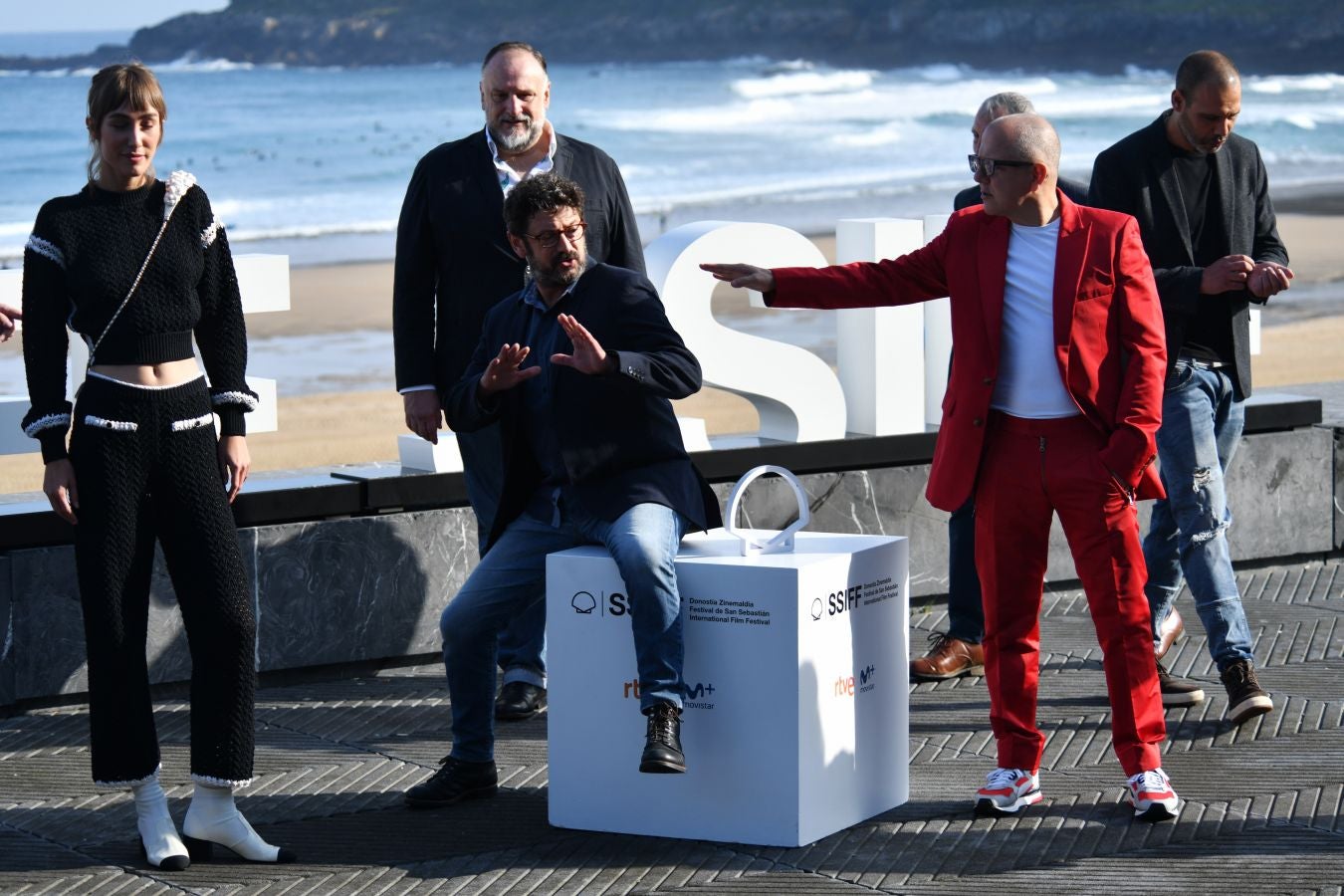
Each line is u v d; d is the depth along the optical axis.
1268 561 7.69
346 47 155.12
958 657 6.10
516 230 4.64
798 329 17.83
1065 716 5.60
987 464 4.65
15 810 4.78
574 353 4.36
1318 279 21.42
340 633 6.14
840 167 43.25
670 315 6.73
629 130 55.12
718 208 33.66
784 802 4.39
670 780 4.50
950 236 4.69
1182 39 120.25
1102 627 4.62
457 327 5.59
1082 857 4.32
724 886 4.16
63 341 4.25
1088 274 4.50
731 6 142.88
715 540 4.59
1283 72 117.12
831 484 6.93
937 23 128.75
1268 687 5.88
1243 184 5.53
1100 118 61.12
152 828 4.37
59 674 5.75
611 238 5.75
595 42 147.50
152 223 4.27
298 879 4.25
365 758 5.25
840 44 136.75
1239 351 5.56
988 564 4.69
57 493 4.24
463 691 4.80
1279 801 4.71
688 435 6.80
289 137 51.53
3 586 5.62
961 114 60.59
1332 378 12.62
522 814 4.74
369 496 6.20
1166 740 5.32
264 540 5.96
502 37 156.00
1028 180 4.48
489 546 4.85
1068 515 4.58
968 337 4.61
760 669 4.38
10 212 34.25
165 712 5.75
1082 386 4.50
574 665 4.57
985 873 4.22
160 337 4.27
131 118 4.20
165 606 5.89
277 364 16.14
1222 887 4.09
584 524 4.61
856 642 4.57
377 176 40.41
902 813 4.70
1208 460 5.51
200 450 4.35
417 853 4.43
